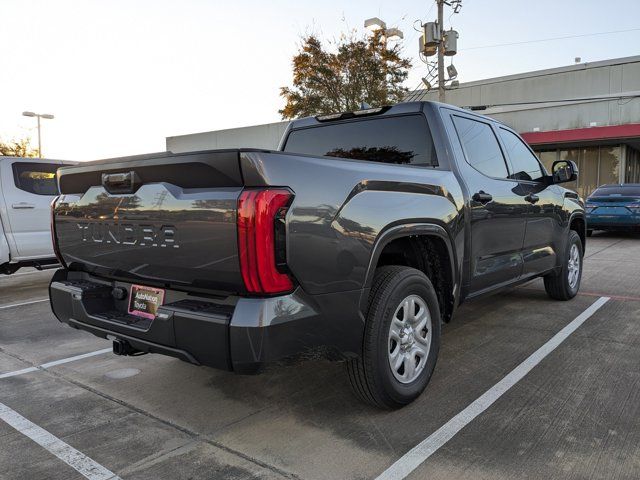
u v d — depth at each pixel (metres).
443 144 3.66
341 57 21.52
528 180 4.88
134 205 2.68
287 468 2.45
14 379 3.74
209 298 2.56
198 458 2.56
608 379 3.46
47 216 7.54
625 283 6.98
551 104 28.61
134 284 2.99
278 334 2.31
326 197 2.51
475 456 2.50
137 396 3.38
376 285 2.88
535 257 4.88
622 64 27.03
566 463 2.41
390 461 2.48
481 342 4.34
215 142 39.66
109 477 2.41
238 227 2.23
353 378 2.87
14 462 2.56
